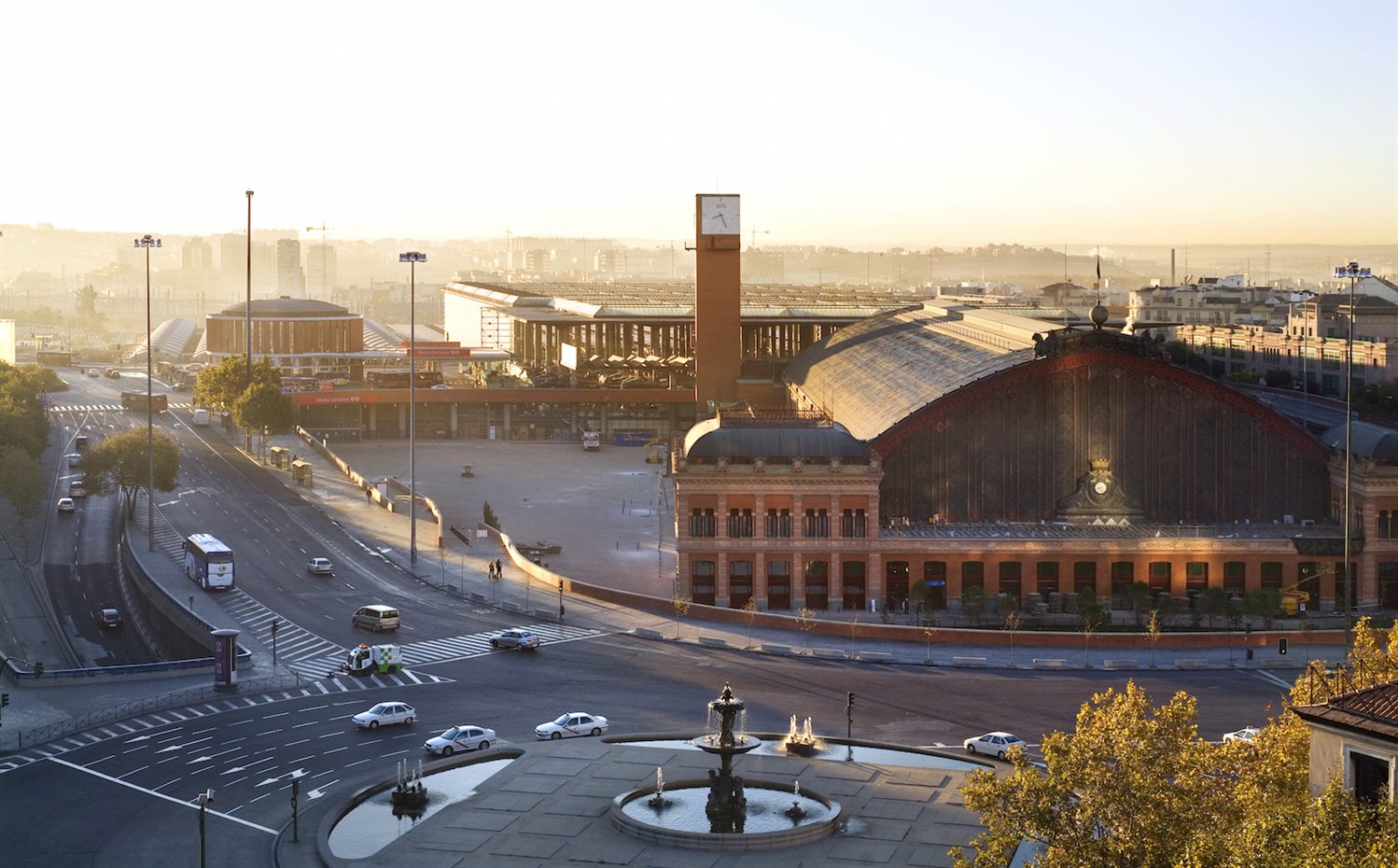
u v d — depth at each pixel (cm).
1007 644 16012
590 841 9994
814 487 18175
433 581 19700
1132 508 18950
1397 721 6262
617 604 18238
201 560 19100
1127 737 7769
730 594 18300
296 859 9919
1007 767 11606
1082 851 7462
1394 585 18200
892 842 9881
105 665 17600
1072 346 18825
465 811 10644
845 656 15588
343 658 15762
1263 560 18100
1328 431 19525
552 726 12762
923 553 18188
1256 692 14112
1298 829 6166
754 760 11812
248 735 13012
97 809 11144
